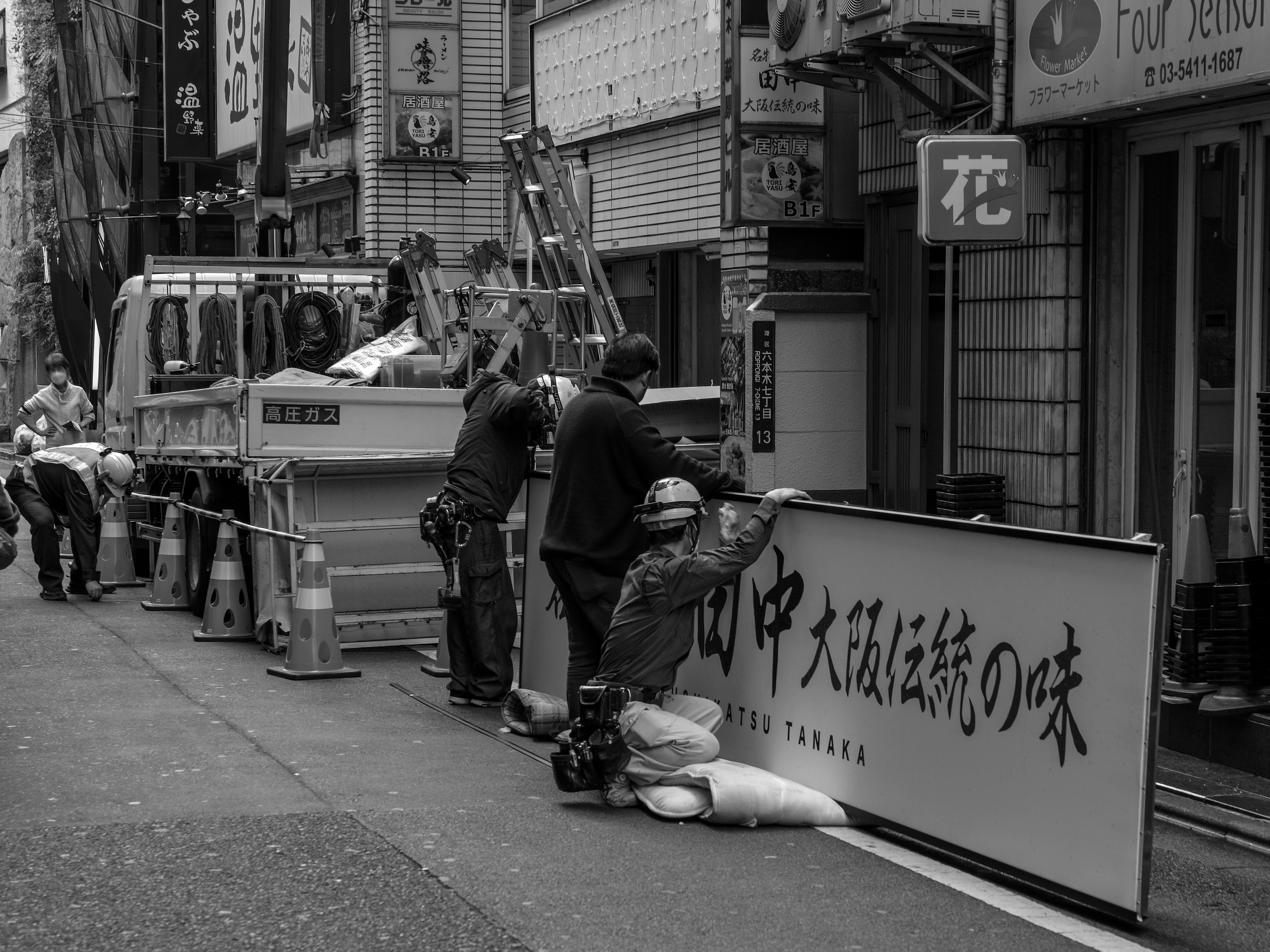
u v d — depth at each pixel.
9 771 8.89
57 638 14.06
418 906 6.50
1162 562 6.18
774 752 8.34
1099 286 13.11
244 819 7.85
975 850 6.96
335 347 17.78
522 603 13.50
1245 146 11.72
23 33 50.31
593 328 15.68
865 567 7.70
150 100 36.94
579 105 21.80
